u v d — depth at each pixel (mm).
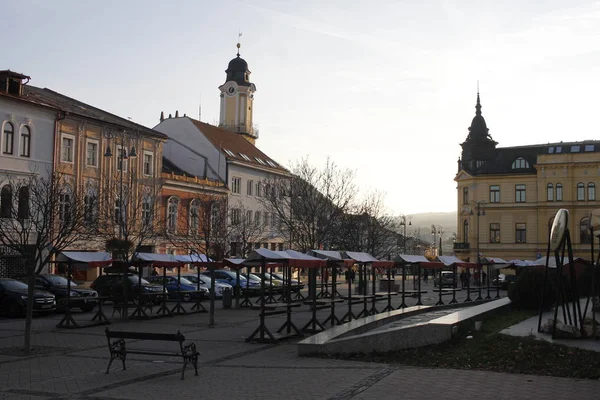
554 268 21203
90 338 19969
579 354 13000
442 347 14750
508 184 76562
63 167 43281
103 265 24062
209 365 14680
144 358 15727
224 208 51344
